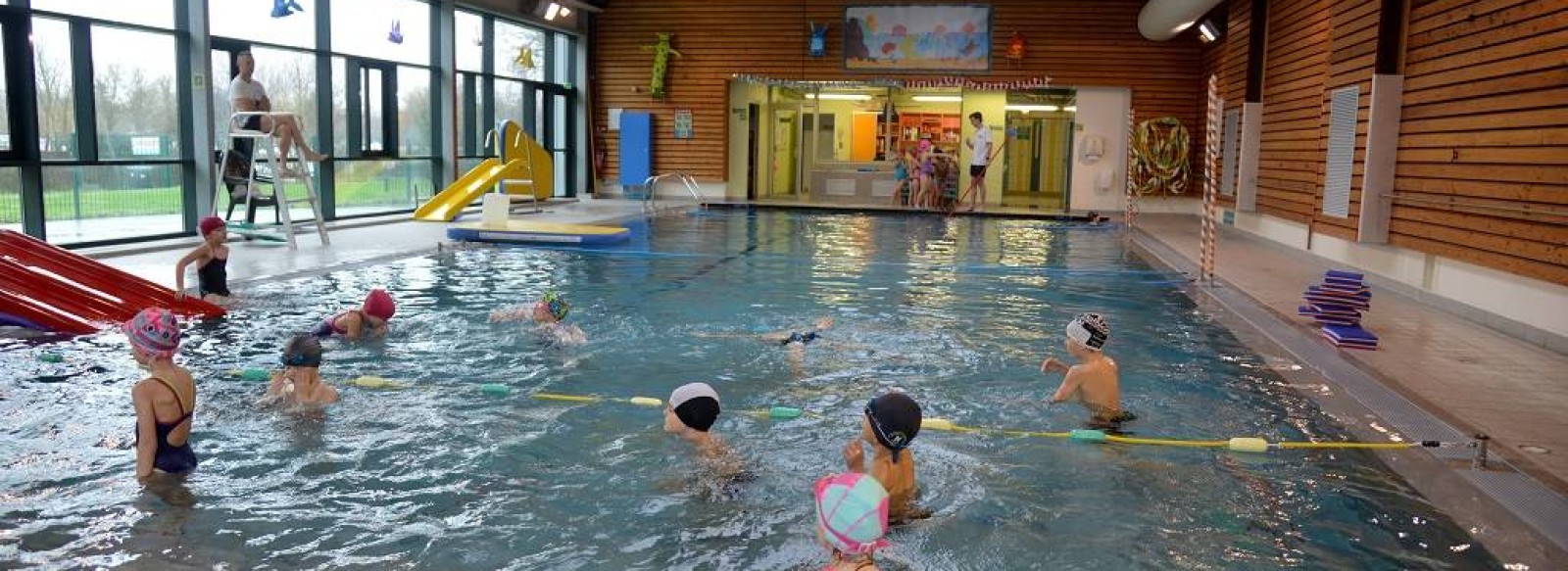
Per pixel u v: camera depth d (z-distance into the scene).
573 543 4.00
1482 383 6.77
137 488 4.46
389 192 18.62
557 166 25.02
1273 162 16.73
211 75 13.80
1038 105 25.05
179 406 4.64
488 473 4.75
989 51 24.06
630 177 25.25
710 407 5.12
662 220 19.44
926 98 25.61
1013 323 8.80
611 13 25.20
